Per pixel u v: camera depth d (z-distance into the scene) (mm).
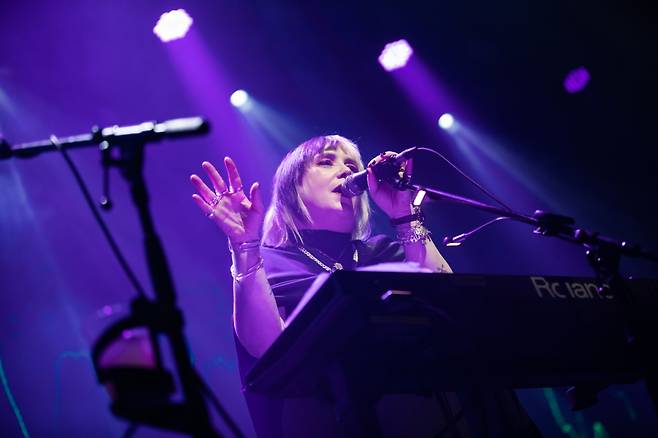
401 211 2723
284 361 1748
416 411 2195
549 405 9445
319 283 1637
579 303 1976
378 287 1640
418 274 1711
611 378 2102
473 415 2014
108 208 1717
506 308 1825
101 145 1739
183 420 1531
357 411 1630
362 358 1681
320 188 2785
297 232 2729
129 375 1532
